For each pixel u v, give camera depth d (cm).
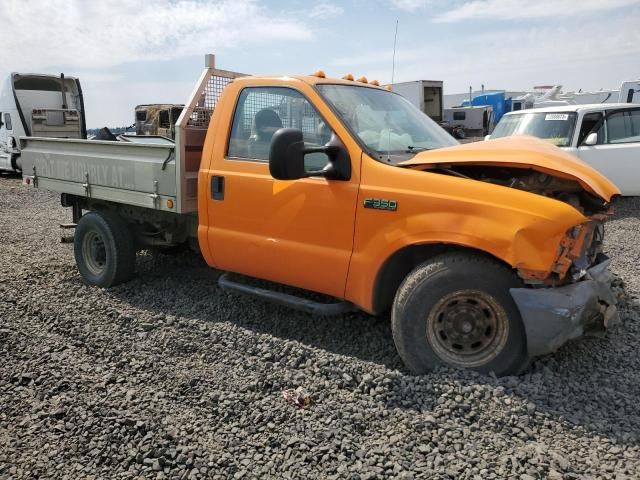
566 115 1066
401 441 293
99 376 376
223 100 461
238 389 355
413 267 388
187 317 484
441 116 2245
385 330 447
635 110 1072
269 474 274
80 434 306
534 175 369
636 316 461
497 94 2870
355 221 382
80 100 1817
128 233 573
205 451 290
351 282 391
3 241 848
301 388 352
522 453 275
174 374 377
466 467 269
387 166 374
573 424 303
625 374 366
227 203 448
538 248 327
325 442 296
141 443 296
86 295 550
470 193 344
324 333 449
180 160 482
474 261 345
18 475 275
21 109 1692
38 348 420
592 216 370
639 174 1030
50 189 631
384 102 465
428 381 340
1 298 533
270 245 426
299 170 358
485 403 316
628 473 263
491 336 348
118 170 540
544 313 326
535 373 351
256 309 496
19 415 329
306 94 412
